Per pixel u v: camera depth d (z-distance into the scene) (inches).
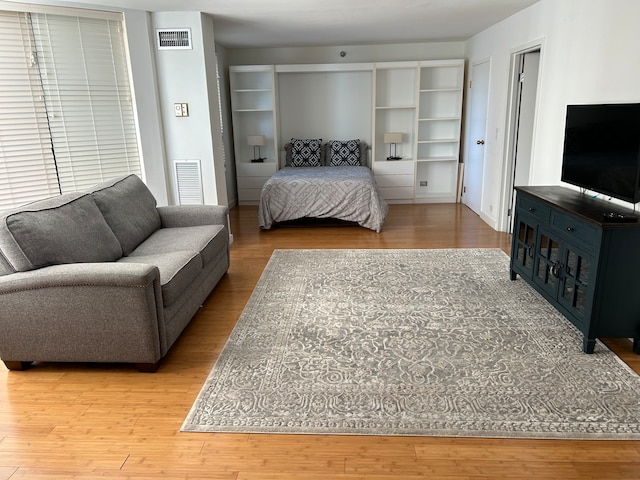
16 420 84.7
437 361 100.6
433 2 160.2
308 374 96.8
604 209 107.1
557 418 81.5
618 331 100.7
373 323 119.3
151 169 176.6
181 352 108.5
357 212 214.1
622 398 86.7
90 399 90.9
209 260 135.2
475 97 246.2
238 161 278.2
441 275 153.1
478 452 74.2
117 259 120.6
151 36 169.0
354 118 286.5
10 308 95.8
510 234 204.4
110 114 164.4
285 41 250.7
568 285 111.4
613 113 107.6
